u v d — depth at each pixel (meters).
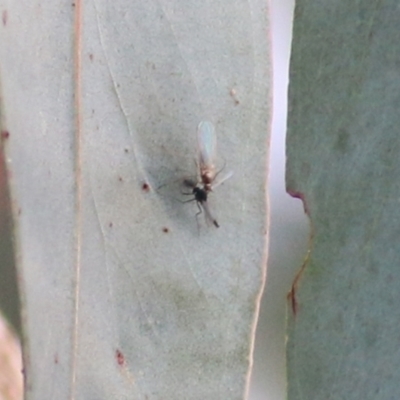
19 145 0.16
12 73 0.16
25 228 0.16
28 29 0.16
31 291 0.16
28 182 0.16
